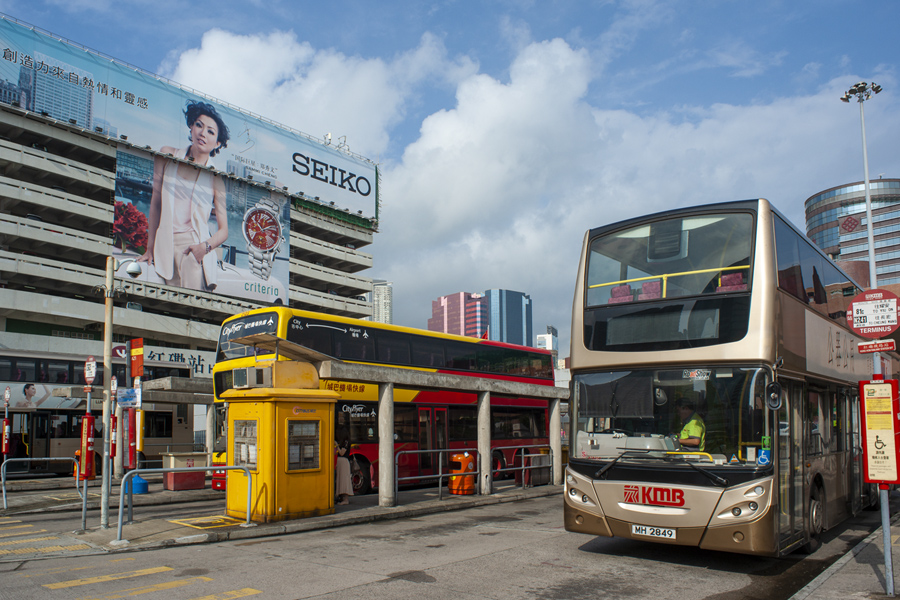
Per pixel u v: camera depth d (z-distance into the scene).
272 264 63.94
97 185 52.06
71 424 24.44
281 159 67.06
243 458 12.73
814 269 11.35
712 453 8.56
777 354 8.80
